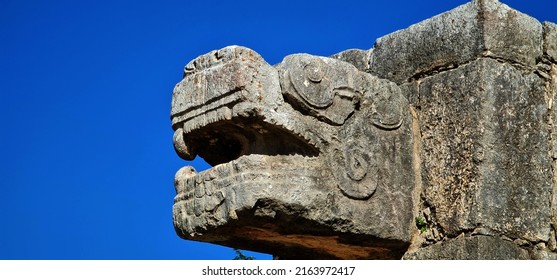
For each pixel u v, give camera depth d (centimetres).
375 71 1059
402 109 996
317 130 934
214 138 958
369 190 953
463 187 960
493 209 952
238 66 912
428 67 1014
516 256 956
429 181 986
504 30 991
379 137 973
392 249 984
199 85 940
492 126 966
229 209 908
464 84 981
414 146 998
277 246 994
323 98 936
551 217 990
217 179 927
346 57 1091
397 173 978
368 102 972
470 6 996
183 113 950
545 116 1005
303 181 916
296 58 930
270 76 923
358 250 989
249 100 908
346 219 938
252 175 904
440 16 1017
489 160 959
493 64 980
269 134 934
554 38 1024
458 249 952
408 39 1037
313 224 927
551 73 1021
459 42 995
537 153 990
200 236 947
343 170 941
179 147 955
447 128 984
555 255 986
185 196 956
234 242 974
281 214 911
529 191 977
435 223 973
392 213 966
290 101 928
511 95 984
